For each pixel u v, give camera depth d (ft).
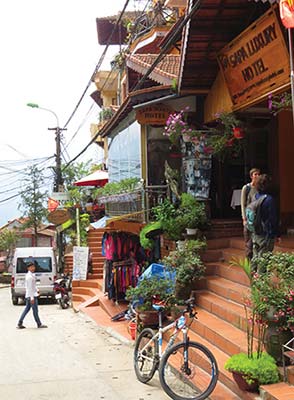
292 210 39.47
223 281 30.27
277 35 24.17
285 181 39.60
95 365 27.32
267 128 41.04
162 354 21.63
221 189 43.62
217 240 35.60
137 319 30.68
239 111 32.40
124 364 27.37
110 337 36.24
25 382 24.14
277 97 27.45
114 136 54.19
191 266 30.27
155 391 22.04
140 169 41.60
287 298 18.48
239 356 19.35
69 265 84.33
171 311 29.73
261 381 18.22
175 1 52.34
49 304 67.46
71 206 76.48
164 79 38.75
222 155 37.73
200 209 35.40
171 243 38.29
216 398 19.51
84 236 76.95
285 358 18.85
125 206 43.70
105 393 22.02
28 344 34.42
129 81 47.24
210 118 36.50
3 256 139.95
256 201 23.97
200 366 21.54
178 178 38.70
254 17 28.60
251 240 26.04
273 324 19.10
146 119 38.81
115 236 46.19
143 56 47.73
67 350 31.78
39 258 68.85
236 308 25.80
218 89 34.42
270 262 19.67
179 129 35.65
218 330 24.22
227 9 28.07
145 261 43.60
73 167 93.61
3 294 88.79
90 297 57.72
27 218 115.96
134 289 30.40
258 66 27.27
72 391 22.45
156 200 39.37
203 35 30.22
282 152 39.52
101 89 83.20
